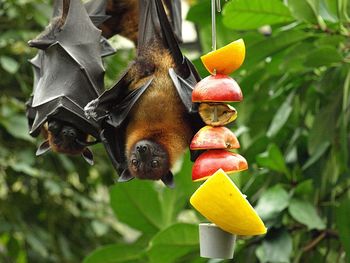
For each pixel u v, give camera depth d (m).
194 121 3.80
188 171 5.56
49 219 8.34
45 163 8.03
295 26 5.09
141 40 3.91
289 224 5.50
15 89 7.97
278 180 5.51
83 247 8.49
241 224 3.25
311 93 5.69
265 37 5.20
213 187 3.20
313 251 5.75
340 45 5.29
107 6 4.57
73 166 7.81
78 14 4.30
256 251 5.27
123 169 3.80
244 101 6.01
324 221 5.59
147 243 5.71
